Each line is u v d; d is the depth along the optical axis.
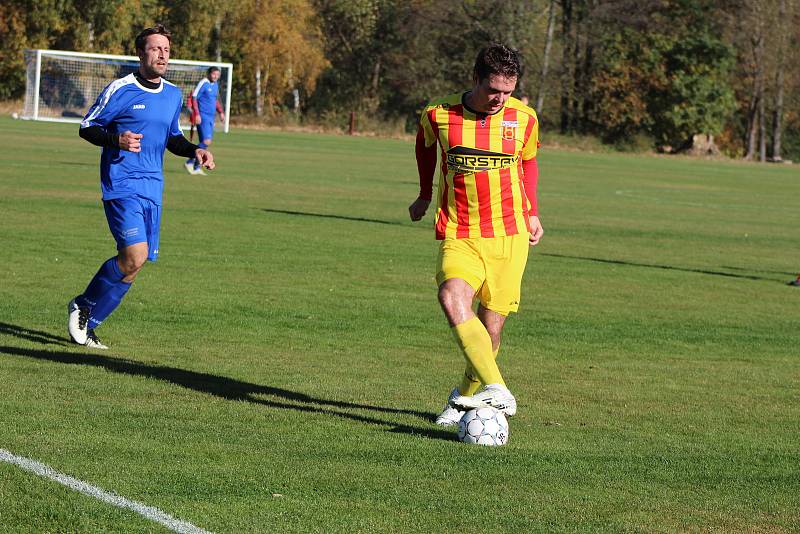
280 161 80.19
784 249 45.19
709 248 43.75
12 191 45.25
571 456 13.48
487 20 153.50
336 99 170.75
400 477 12.05
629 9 156.38
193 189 53.19
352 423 14.68
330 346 20.69
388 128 147.12
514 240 14.42
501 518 10.76
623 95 156.38
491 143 14.15
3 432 12.98
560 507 11.26
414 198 56.19
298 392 16.58
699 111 152.88
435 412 15.84
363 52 169.50
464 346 13.98
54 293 24.27
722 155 155.00
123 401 15.17
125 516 10.16
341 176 68.75
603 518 10.97
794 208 68.56
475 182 14.23
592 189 74.44
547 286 30.61
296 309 24.28
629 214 56.84
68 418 13.91
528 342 22.44
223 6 148.88
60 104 103.19
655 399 17.64
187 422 14.11
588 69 160.75
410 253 35.31
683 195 74.50
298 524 10.20
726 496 12.05
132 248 18.67
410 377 18.33
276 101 162.75
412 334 22.30
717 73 153.25
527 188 14.92
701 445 14.61
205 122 59.75
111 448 12.55
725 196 76.06
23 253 29.66
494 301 14.63
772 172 119.69
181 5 148.50
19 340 19.36
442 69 157.50
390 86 169.88
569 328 24.31
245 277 28.38
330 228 40.84
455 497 11.39
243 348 19.98
